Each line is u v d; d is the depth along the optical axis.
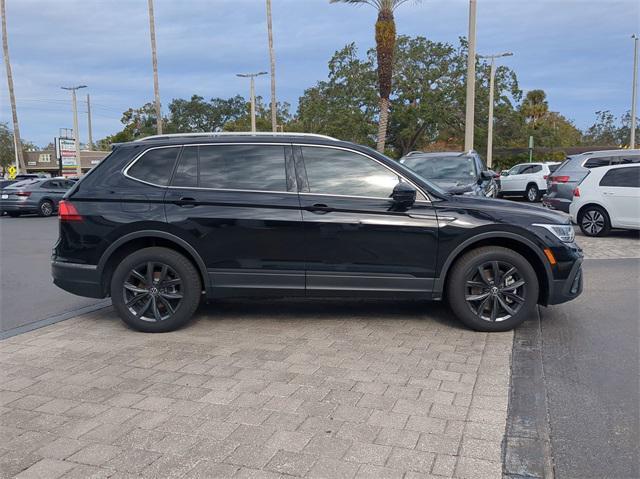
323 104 40.81
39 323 6.30
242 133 6.07
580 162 14.84
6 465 3.34
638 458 3.40
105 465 3.32
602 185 12.69
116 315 6.61
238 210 5.73
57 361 5.05
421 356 5.05
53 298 7.77
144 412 3.99
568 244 5.77
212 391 4.33
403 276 5.73
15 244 13.98
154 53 32.91
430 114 37.62
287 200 5.73
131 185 5.89
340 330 5.86
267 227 5.71
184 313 5.84
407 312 6.53
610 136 79.12
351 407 4.02
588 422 3.84
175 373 4.71
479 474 3.19
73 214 5.85
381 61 22.83
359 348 5.29
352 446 3.49
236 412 3.96
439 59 39.16
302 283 5.77
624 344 5.40
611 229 13.08
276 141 5.94
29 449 3.51
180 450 3.47
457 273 5.70
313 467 3.26
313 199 5.73
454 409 3.98
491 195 12.76
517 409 4.00
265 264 5.77
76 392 4.36
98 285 5.86
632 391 4.34
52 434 3.70
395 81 38.84
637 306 6.74
